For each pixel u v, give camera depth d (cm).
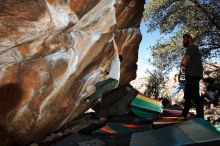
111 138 491
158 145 421
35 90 384
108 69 590
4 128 373
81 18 403
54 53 391
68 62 430
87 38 456
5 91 346
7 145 403
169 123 603
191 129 469
